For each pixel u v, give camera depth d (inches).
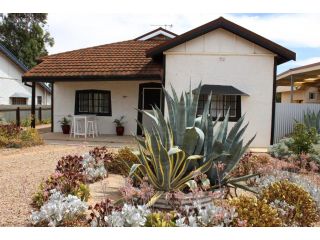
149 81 643.5
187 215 175.8
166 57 534.0
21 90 1095.0
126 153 327.3
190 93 252.8
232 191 260.8
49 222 175.9
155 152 211.8
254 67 526.3
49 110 1100.5
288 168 351.6
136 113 653.3
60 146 502.0
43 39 1726.1
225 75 529.3
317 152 403.5
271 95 526.9
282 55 520.4
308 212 198.2
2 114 879.1
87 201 224.4
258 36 510.3
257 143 530.3
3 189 255.1
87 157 318.7
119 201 206.5
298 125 498.0
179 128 237.1
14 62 1044.5
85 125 594.2
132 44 759.1
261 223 171.6
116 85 658.8
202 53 529.3
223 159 234.1
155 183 220.5
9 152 447.2
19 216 196.4
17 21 1659.7
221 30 526.0
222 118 534.6
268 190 215.0
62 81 619.2
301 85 1079.0
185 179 221.3
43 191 213.6
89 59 658.8
